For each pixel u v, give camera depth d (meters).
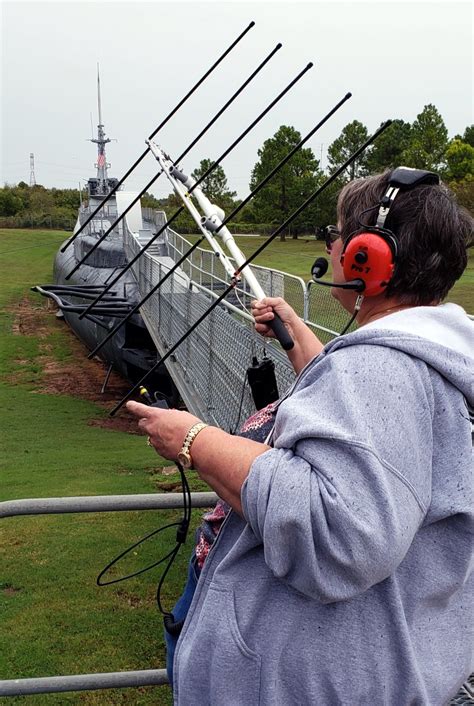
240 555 1.58
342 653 1.50
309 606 1.51
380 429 1.39
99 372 21.95
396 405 1.41
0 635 5.85
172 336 10.87
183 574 6.88
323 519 1.37
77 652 5.60
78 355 24.31
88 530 8.03
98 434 14.96
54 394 19.33
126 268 2.69
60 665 5.43
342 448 1.39
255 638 1.54
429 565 1.51
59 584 6.72
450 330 1.57
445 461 1.48
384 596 1.50
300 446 1.46
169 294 11.40
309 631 1.51
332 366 1.49
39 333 27.98
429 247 1.59
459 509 1.47
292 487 1.40
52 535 7.93
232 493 1.55
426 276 1.61
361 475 1.37
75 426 15.71
